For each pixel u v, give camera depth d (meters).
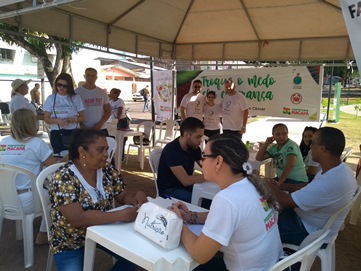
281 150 3.49
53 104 3.92
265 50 6.26
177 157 2.79
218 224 1.34
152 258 1.39
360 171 3.85
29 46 8.00
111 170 2.10
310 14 4.91
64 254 1.88
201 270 1.75
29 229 2.65
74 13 4.75
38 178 2.27
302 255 1.39
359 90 35.56
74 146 1.87
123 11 4.96
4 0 2.60
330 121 14.34
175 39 6.73
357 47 1.62
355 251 3.19
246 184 1.44
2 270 2.63
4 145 2.75
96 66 25.48
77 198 1.82
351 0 1.63
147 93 19.98
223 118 6.06
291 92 6.32
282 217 2.31
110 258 2.87
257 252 1.40
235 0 4.88
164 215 1.50
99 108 4.72
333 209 2.08
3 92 18.03
